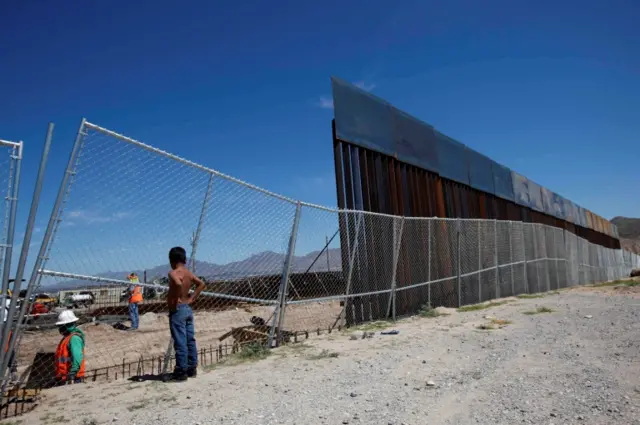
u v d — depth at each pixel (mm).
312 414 4297
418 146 14508
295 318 12273
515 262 18594
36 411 4703
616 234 51438
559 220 31328
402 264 12055
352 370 5910
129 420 4309
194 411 4516
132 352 9172
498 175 21422
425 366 5969
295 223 8125
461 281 14523
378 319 10828
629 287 18031
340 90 11070
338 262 10539
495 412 4152
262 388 5258
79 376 6020
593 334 7641
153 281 6090
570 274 27375
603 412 3988
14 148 4930
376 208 11789
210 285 7617
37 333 9172
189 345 5945
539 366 5699
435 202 15227
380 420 4078
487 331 8508
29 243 4891
